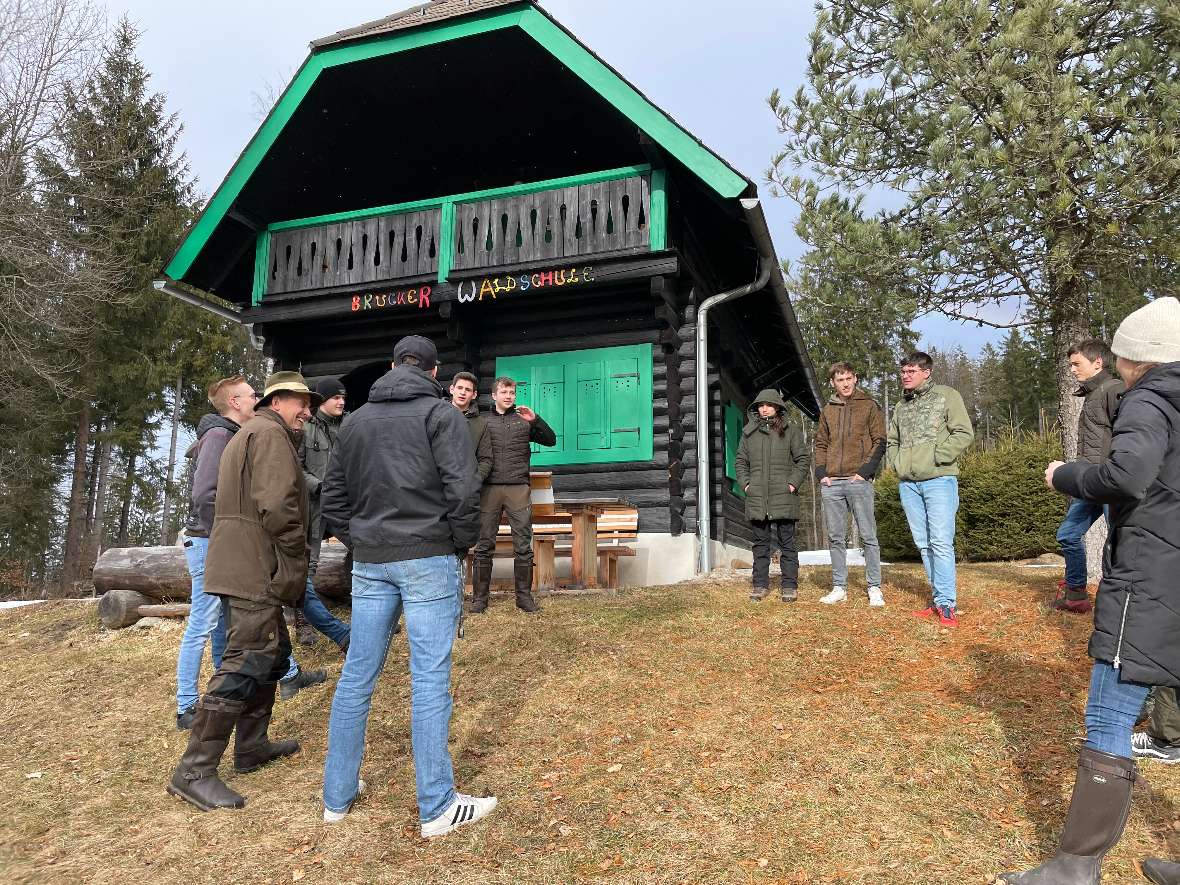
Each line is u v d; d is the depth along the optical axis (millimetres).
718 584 7570
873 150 9289
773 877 2961
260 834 3475
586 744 4195
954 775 3666
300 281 10148
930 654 5336
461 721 4617
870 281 9445
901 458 6086
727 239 10078
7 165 16203
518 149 11148
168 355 22562
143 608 7043
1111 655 2637
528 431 6812
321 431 6316
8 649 6922
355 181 11406
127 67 23531
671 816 3416
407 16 10094
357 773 3598
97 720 5246
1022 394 45531
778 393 6801
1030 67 7680
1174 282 9016
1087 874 2621
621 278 8617
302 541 3930
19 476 19188
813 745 3984
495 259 9234
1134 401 2701
